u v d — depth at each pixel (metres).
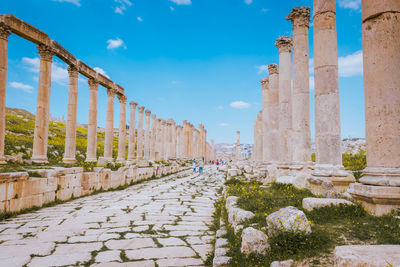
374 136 6.14
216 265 4.71
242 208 7.58
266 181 14.56
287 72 15.11
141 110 34.53
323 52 9.42
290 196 8.72
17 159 14.56
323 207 6.24
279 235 4.74
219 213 9.57
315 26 9.73
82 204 11.70
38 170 11.32
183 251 5.92
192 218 9.15
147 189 17.36
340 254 3.51
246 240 4.85
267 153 20.64
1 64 13.81
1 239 6.60
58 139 37.09
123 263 5.21
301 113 12.25
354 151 24.88
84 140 43.16
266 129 21.00
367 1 6.34
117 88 26.25
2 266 4.96
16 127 36.19
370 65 6.26
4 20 13.98
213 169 43.66
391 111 5.93
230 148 180.75
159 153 43.31
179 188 17.72
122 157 27.23
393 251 3.58
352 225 5.29
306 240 4.55
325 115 9.26
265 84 21.38
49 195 11.35
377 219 5.46
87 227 7.76
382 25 6.10
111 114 25.14
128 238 6.77
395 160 5.86
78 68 20.16
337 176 8.91
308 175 10.05
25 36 15.37
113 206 11.07
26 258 5.35
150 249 6.01
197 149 71.38
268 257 4.46
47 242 6.36
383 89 6.03
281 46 15.31
